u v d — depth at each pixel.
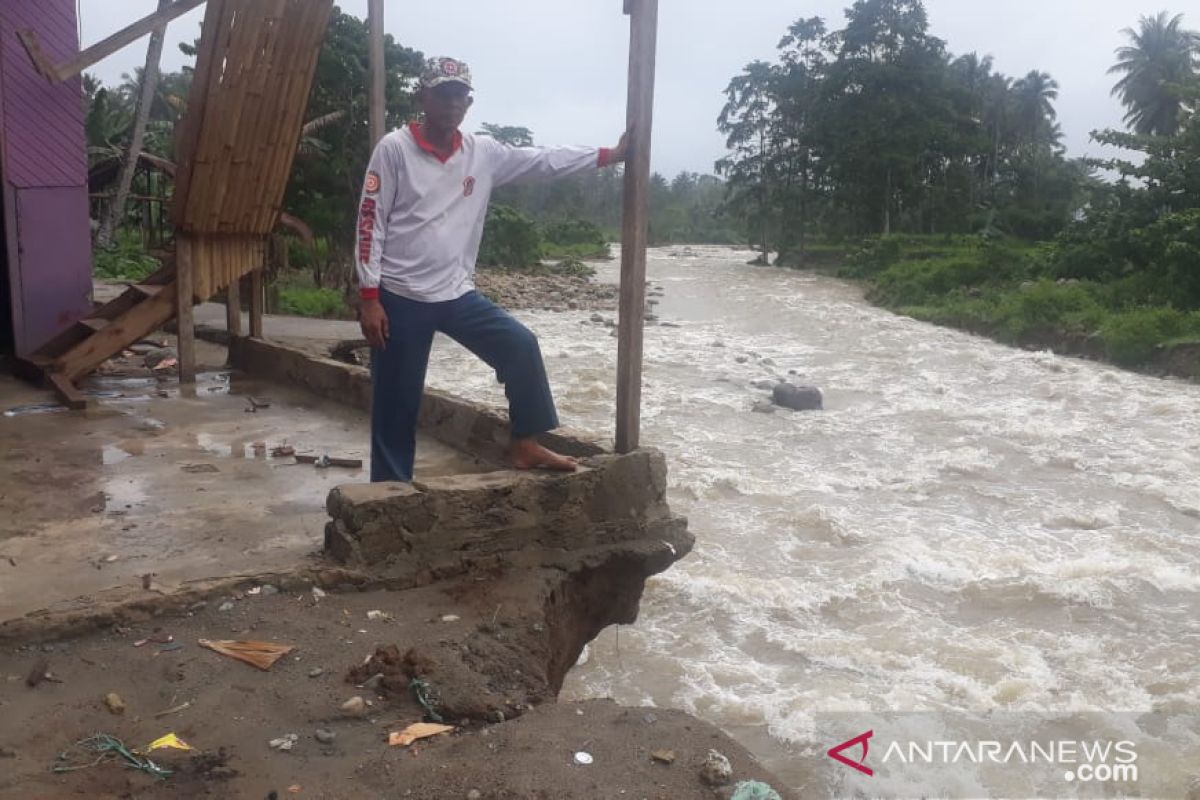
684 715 3.21
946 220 55.03
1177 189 27.02
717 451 12.79
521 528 4.30
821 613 7.98
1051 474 12.11
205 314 12.74
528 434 4.46
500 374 4.39
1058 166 60.84
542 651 3.70
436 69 4.02
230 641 3.46
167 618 3.60
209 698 3.10
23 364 7.98
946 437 13.84
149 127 30.39
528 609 3.87
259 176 7.84
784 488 11.19
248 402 7.42
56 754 2.78
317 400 7.51
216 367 8.88
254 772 2.75
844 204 54.41
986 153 56.12
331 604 3.79
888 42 51.03
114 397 7.53
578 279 41.00
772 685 6.80
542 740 2.96
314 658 3.39
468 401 5.99
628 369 4.60
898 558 9.05
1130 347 20.34
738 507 10.54
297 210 26.03
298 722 3.01
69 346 8.12
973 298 29.86
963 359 21.20
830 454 12.84
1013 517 10.45
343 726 3.01
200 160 7.32
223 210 7.82
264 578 3.81
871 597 8.26
